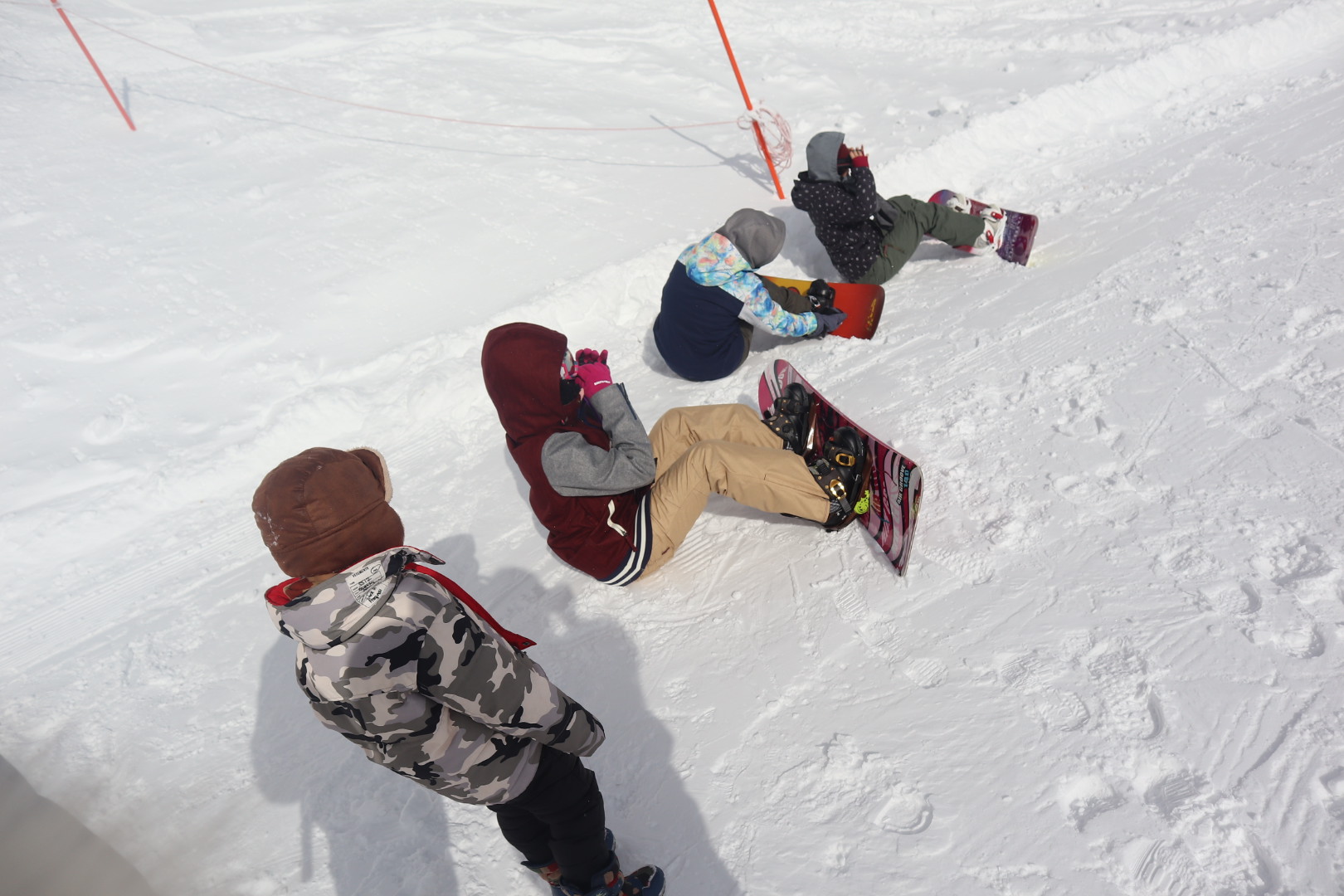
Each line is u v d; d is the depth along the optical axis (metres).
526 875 2.26
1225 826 1.83
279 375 5.27
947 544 2.83
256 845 2.54
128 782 2.88
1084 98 6.96
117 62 9.98
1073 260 4.61
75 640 3.72
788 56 9.60
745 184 6.83
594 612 3.08
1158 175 5.41
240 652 3.41
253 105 9.05
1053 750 2.10
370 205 7.16
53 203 7.41
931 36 9.83
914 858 1.99
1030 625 2.45
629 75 9.46
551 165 7.59
